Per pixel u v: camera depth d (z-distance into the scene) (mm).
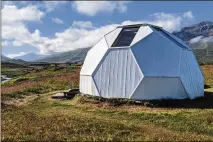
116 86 29297
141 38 30672
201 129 19094
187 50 32531
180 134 16172
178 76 29016
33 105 29031
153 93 28234
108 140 13039
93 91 30703
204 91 36875
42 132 14445
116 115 23422
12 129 15070
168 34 33938
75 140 12938
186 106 26609
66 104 28891
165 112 23734
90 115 22906
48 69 101562
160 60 29500
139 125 18859
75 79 51969
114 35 32562
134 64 28922
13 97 35156
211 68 62594
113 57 30234
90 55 34156
